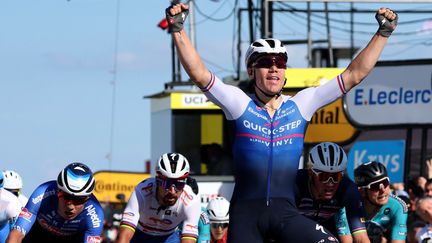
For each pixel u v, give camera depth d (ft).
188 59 39.83
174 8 39.81
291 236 40.29
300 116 41.42
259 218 40.73
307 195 49.55
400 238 56.70
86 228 52.06
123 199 105.09
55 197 51.72
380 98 91.09
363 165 54.49
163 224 53.36
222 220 66.54
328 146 48.60
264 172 40.88
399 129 90.84
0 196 62.34
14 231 51.29
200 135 94.58
